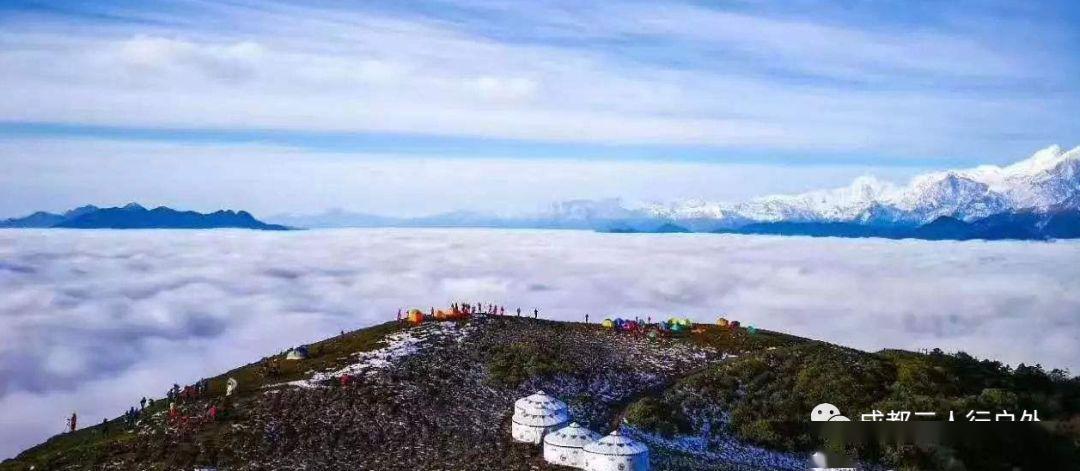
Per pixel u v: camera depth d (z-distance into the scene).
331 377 97.06
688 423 88.75
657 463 77.94
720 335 125.44
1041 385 96.19
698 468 77.88
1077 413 89.31
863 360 100.00
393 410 86.44
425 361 102.88
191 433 80.38
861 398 90.50
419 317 124.69
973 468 80.94
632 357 112.62
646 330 127.00
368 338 115.31
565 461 73.94
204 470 71.56
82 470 73.38
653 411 89.31
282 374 100.38
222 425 82.25
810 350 105.00
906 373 95.69
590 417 89.62
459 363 103.06
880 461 82.38
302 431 80.69
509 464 73.88
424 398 90.62
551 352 108.25
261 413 85.19
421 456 75.62
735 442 85.75
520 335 118.12
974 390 93.31
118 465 73.88
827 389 92.44
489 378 98.38
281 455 75.31
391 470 72.19
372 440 79.25
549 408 82.25
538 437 79.69
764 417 89.12
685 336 125.00
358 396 89.69
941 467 80.88
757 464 81.19
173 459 74.06
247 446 76.75
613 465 71.12
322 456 75.25
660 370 107.75
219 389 96.12
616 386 100.94
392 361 102.19
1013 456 82.31
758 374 98.38
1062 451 83.06
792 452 84.25
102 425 92.88
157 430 82.62
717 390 95.00
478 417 86.88
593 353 112.19
